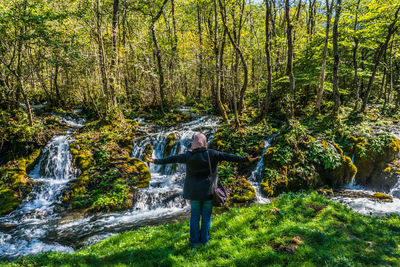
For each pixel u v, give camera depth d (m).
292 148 10.66
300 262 3.37
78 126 17.03
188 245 4.13
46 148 12.97
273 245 3.86
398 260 3.54
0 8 11.15
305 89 19.02
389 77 19.88
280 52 17.73
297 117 15.22
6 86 13.74
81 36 14.96
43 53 15.71
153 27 18.30
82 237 7.07
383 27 14.24
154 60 20.14
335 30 12.40
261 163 10.75
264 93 18.98
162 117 18.67
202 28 21.55
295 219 4.76
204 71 18.41
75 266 4.05
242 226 4.57
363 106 14.31
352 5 12.62
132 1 18.84
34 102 20.55
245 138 12.31
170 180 11.29
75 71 15.38
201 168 3.71
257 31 18.86
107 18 17.56
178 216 8.30
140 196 9.64
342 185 10.55
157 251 4.16
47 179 11.60
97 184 10.38
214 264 3.49
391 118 15.17
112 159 11.91
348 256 3.56
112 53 15.10
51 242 6.89
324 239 3.97
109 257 4.27
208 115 18.89
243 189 9.66
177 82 23.17
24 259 4.61
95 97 18.30
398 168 9.87
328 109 15.51
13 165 11.69
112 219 8.35
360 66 20.05
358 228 4.59
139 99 20.91
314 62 16.84
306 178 10.07
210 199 3.80
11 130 12.81
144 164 11.67
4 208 9.19
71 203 9.48
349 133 11.61
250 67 20.78
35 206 9.63
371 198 9.12
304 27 18.62
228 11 14.34
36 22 11.48
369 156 10.39
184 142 13.34
